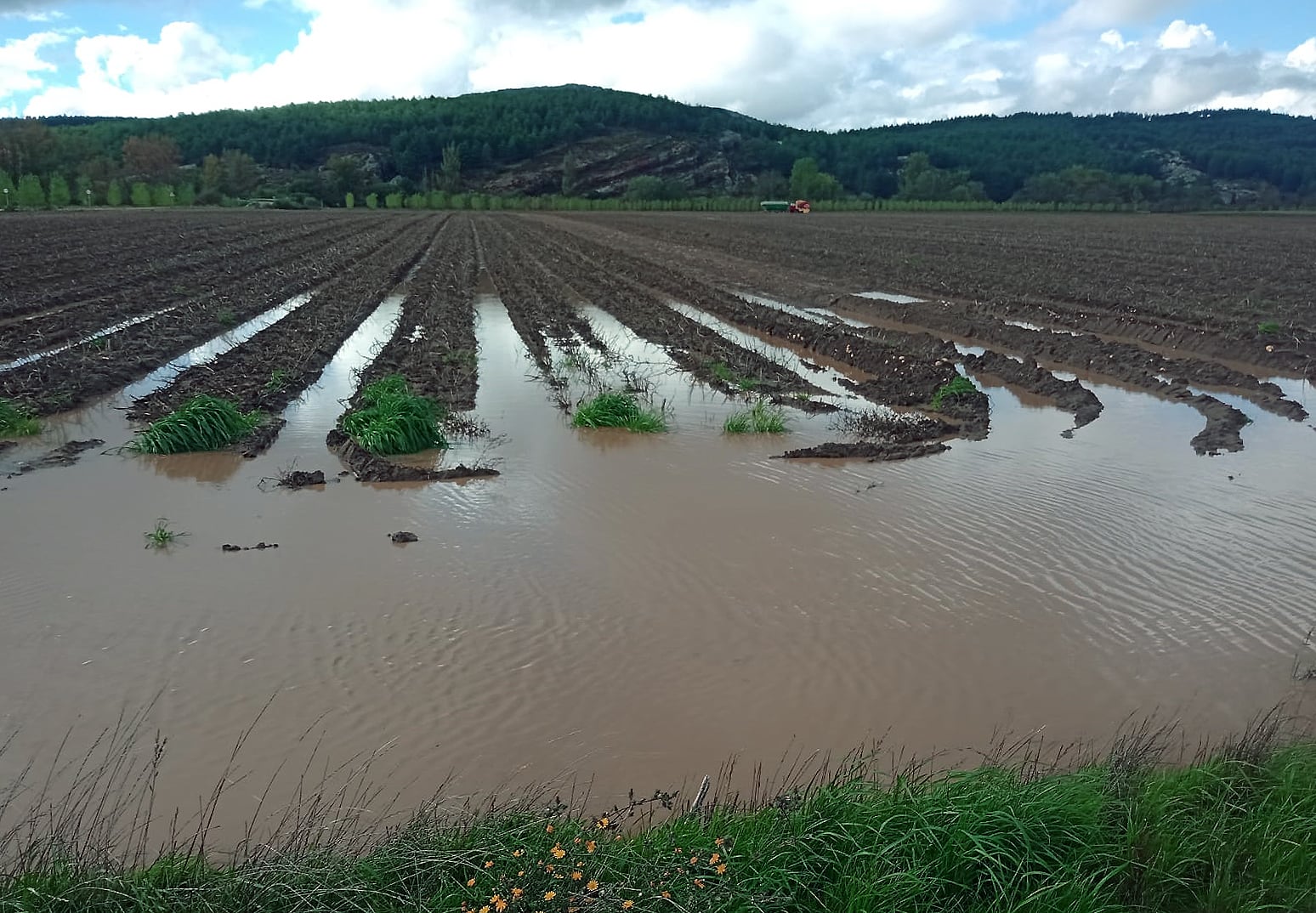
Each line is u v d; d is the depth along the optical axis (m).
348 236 49.12
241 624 6.92
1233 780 4.93
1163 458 11.62
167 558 8.12
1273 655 6.73
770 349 20.02
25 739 5.52
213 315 21.78
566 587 7.62
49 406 13.13
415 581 7.68
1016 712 6.02
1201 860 4.38
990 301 25.98
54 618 6.97
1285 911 4.09
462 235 53.28
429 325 21.48
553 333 20.94
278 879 3.98
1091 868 4.35
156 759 4.98
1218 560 8.34
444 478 10.38
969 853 4.25
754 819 4.56
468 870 4.14
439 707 5.92
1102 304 24.61
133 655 6.46
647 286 31.17
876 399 15.04
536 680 6.25
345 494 9.88
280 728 5.68
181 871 4.08
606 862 4.08
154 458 11.09
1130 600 7.54
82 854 4.19
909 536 8.83
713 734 5.73
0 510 9.23
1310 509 9.70
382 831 4.77
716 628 6.99
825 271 34.75
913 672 6.45
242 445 11.50
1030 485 10.43
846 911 3.96
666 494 9.98
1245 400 15.02
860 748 5.37
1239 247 45.00
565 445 11.91
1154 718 5.96
